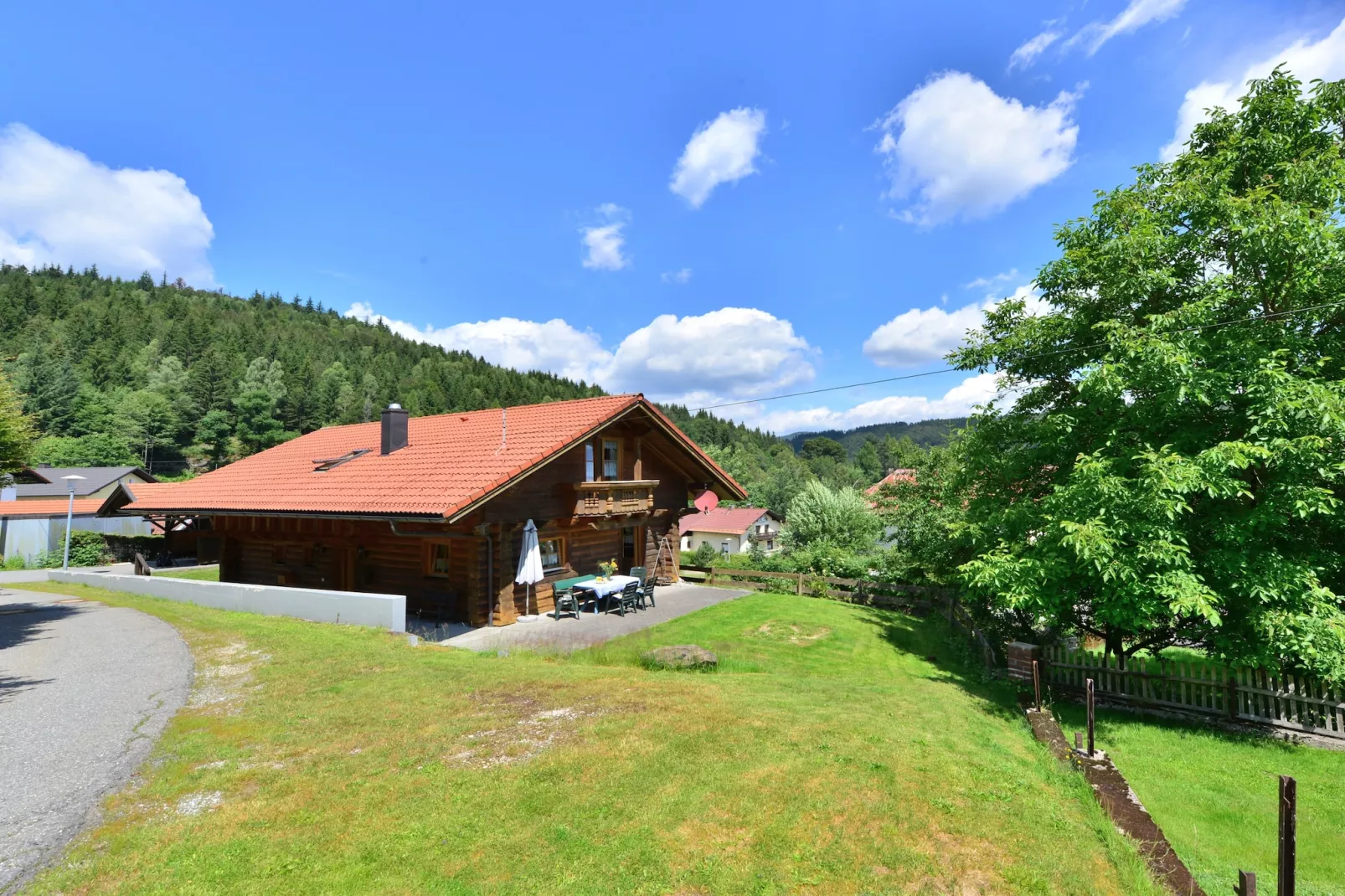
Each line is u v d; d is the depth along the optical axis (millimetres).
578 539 18062
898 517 20656
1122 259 11031
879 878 4234
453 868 4254
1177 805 7039
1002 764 6375
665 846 4523
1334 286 10102
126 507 20391
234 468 22594
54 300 123188
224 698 8188
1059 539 10406
